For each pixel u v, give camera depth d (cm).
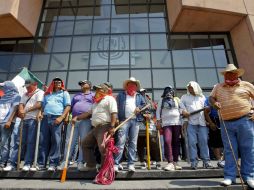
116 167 433
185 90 975
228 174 370
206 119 515
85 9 1196
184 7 965
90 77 1013
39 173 439
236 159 377
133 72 1016
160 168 524
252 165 361
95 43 1093
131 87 505
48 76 1026
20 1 1041
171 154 466
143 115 495
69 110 488
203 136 493
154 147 576
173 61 1038
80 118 466
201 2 967
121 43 1087
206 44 1080
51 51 1087
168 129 484
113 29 1127
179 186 362
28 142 464
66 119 496
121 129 456
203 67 1024
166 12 1172
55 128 455
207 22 1044
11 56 1091
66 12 1195
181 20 1035
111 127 409
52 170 439
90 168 437
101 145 400
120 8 1188
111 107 418
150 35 1107
